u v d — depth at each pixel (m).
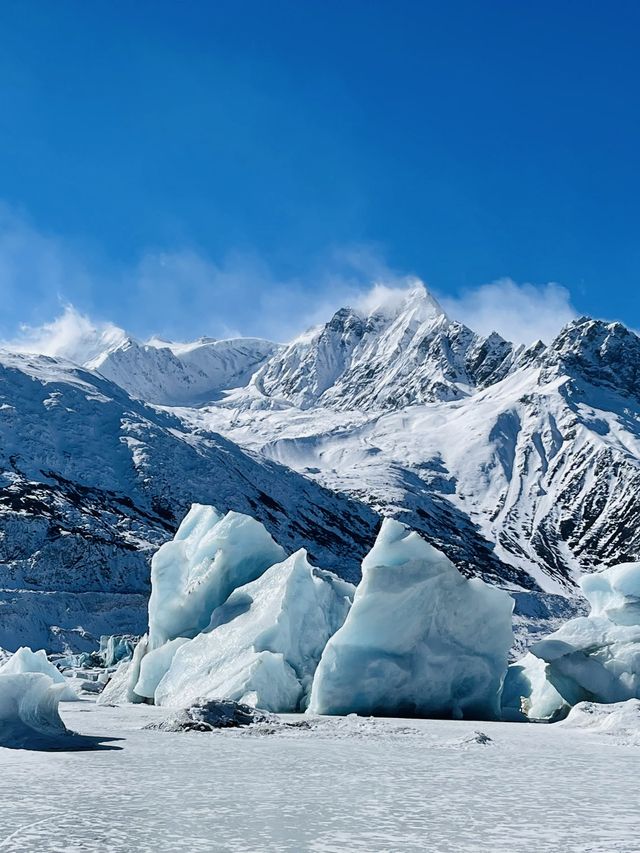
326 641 35.56
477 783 14.20
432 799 12.39
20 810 11.11
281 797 12.41
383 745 20.89
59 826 10.07
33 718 20.06
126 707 34.47
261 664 32.03
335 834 9.77
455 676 32.00
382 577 31.36
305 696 32.88
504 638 33.03
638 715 26.22
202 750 18.89
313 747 20.09
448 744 21.14
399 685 31.11
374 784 13.90
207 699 25.72
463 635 32.41
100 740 20.78
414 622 31.52
